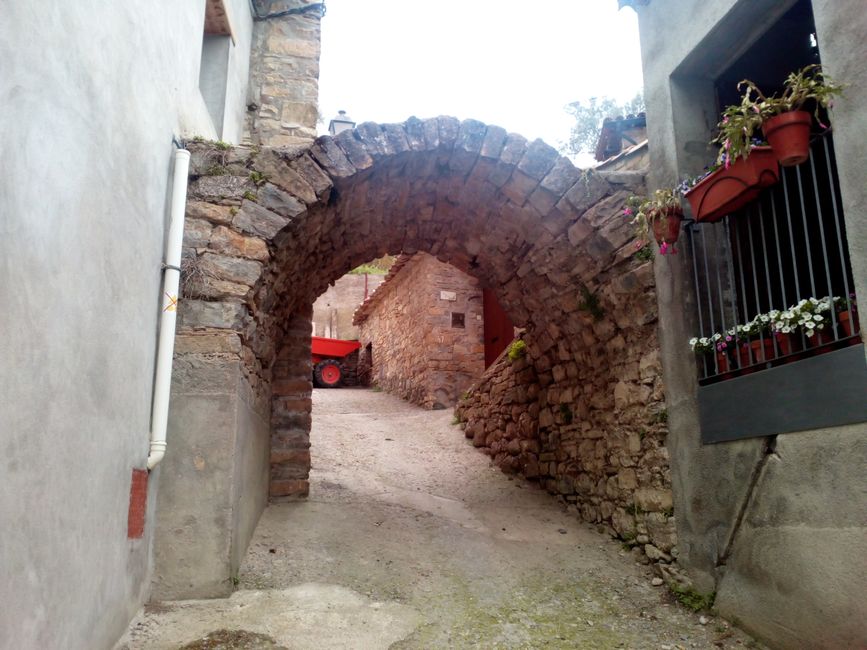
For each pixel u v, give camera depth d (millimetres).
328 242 5398
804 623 3146
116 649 2854
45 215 2027
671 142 4375
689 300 4223
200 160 4023
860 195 2887
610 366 5215
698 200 3811
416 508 5766
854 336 2920
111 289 2693
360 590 4016
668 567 4254
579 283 5289
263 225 4043
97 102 2473
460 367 11672
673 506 4312
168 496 3594
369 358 16656
